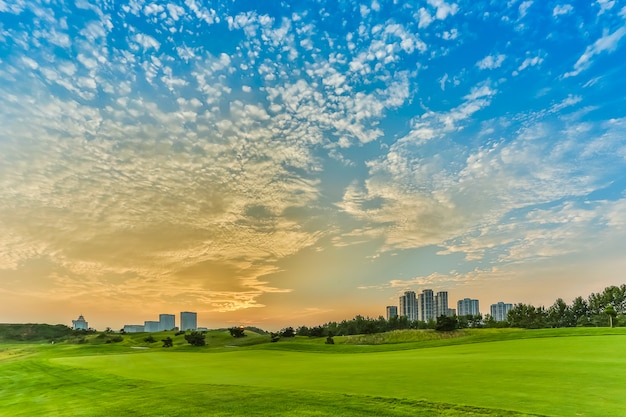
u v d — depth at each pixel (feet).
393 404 42.68
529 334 172.35
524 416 35.12
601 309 359.87
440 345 168.76
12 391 81.00
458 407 39.55
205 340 331.16
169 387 65.77
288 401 48.01
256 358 137.08
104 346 288.71
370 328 331.98
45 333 462.19
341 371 77.92
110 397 61.77
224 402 50.08
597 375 56.39
